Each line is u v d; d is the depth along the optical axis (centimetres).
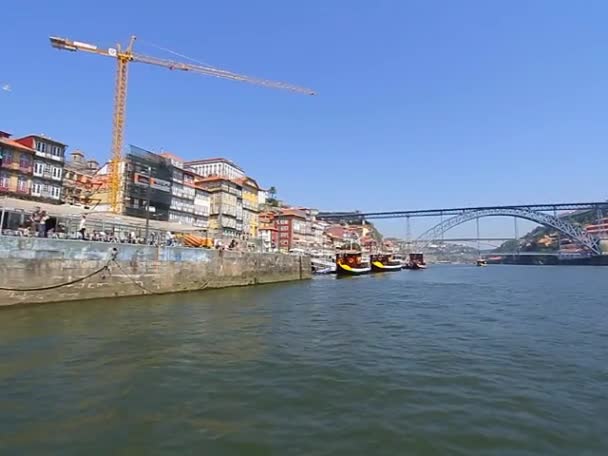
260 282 5356
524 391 1108
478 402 1017
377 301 3491
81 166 8512
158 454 727
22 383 1112
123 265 3369
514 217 18550
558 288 5366
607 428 867
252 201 10331
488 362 1427
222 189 8756
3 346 1541
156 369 1265
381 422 882
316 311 2753
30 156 5656
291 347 1628
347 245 12106
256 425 859
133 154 5366
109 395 1030
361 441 789
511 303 3475
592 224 18488
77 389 1071
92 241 3127
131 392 1055
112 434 808
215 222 8662
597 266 16462
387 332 2000
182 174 7669
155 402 986
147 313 2459
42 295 2798
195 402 990
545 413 947
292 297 3728
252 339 1762
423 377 1232
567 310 2995
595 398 1057
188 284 4056
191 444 767
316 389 1104
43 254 2806
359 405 986
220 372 1252
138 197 5378
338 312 2720
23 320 2133
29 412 914
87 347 1541
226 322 2198
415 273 10888
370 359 1450
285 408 959
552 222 16875
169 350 1516
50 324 2025
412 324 2258
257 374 1238
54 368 1258
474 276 9244
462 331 2053
